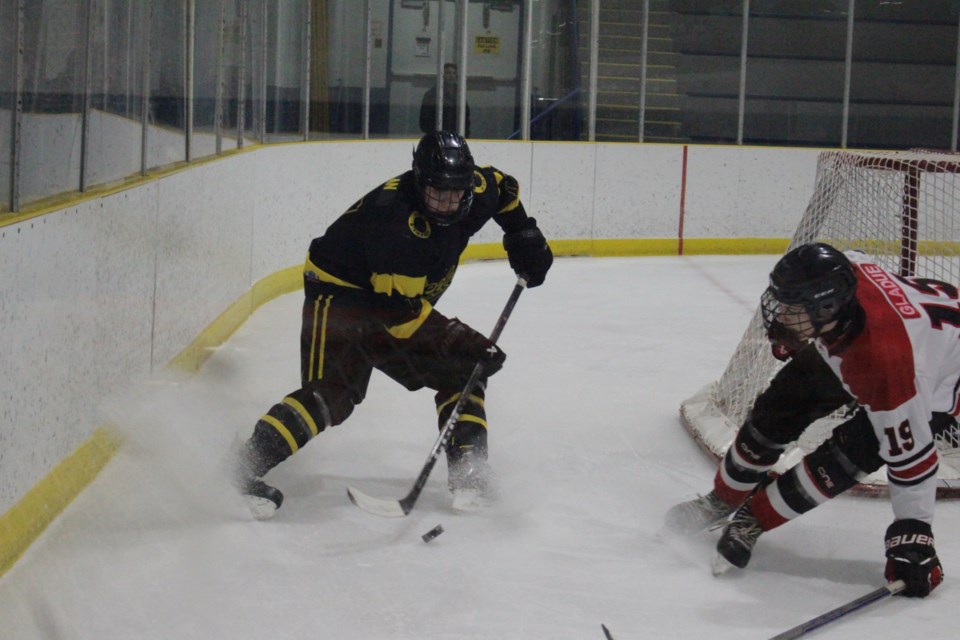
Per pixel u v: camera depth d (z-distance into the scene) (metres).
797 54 9.76
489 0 8.25
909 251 3.69
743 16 8.96
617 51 8.88
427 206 2.65
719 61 9.48
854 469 2.44
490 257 8.26
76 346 2.90
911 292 2.43
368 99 7.69
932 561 2.38
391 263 2.68
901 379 2.27
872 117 9.87
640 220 8.79
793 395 2.59
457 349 2.83
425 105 8.12
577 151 8.52
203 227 4.52
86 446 2.98
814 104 9.78
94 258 3.05
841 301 2.25
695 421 3.70
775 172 9.03
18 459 2.50
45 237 2.65
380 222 2.67
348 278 2.84
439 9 7.89
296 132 6.84
